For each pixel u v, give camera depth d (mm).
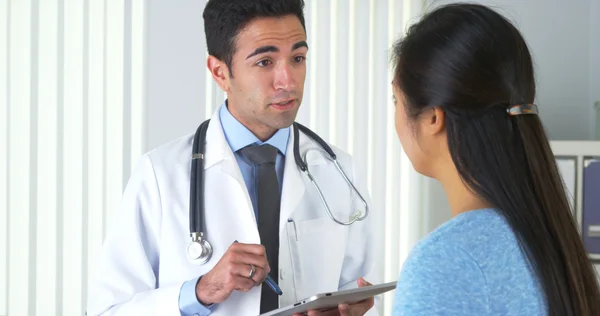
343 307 1378
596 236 2855
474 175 881
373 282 1835
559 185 896
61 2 2525
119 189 2609
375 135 3068
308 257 1686
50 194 2520
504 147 879
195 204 1621
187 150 1749
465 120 887
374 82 3059
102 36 2584
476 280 826
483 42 876
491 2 3281
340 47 3012
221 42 1615
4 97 2447
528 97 911
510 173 873
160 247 1635
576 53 3418
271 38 1555
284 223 1649
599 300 905
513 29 902
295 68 1597
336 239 1743
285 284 1625
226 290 1468
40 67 2504
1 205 2451
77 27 2549
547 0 3381
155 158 1707
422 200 3178
